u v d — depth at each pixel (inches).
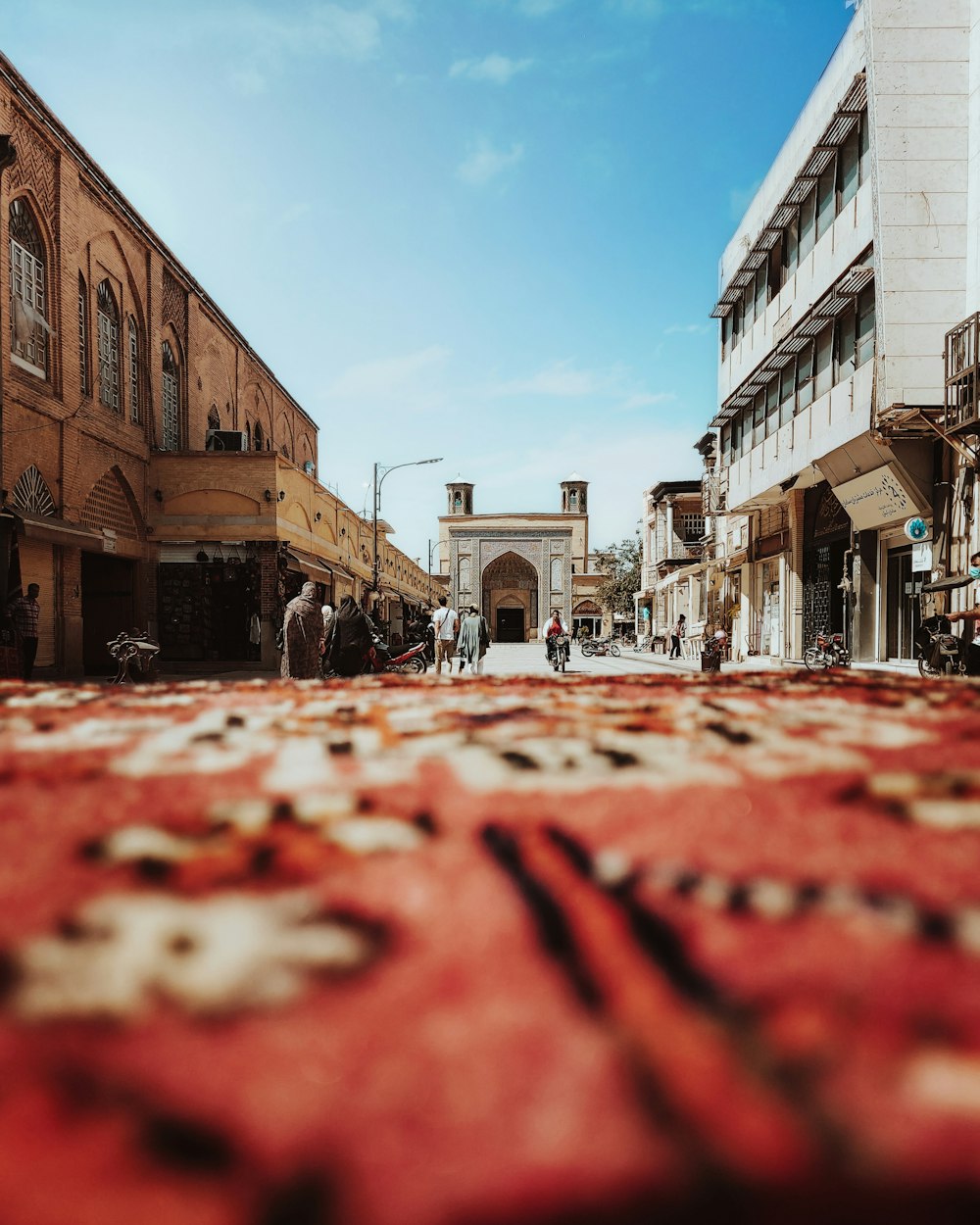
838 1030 8.1
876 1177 6.8
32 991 9.0
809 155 545.3
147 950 9.7
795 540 719.7
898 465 468.4
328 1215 6.6
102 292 668.7
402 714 22.3
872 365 482.0
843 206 522.9
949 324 435.8
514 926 9.8
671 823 12.9
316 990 8.9
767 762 16.2
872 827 12.7
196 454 748.6
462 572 2316.7
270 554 759.7
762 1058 7.7
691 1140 6.9
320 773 16.0
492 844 12.2
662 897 10.5
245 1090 7.7
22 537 549.6
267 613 757.9
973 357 402.6
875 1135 7.0
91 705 24.4
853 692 25.8
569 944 9.4
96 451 643.5
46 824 13.4
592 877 11.0
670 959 9.1
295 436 1341.0
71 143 594.9
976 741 17.9
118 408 692.7
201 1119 7.4
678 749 17.4
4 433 517.7
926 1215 6.7
